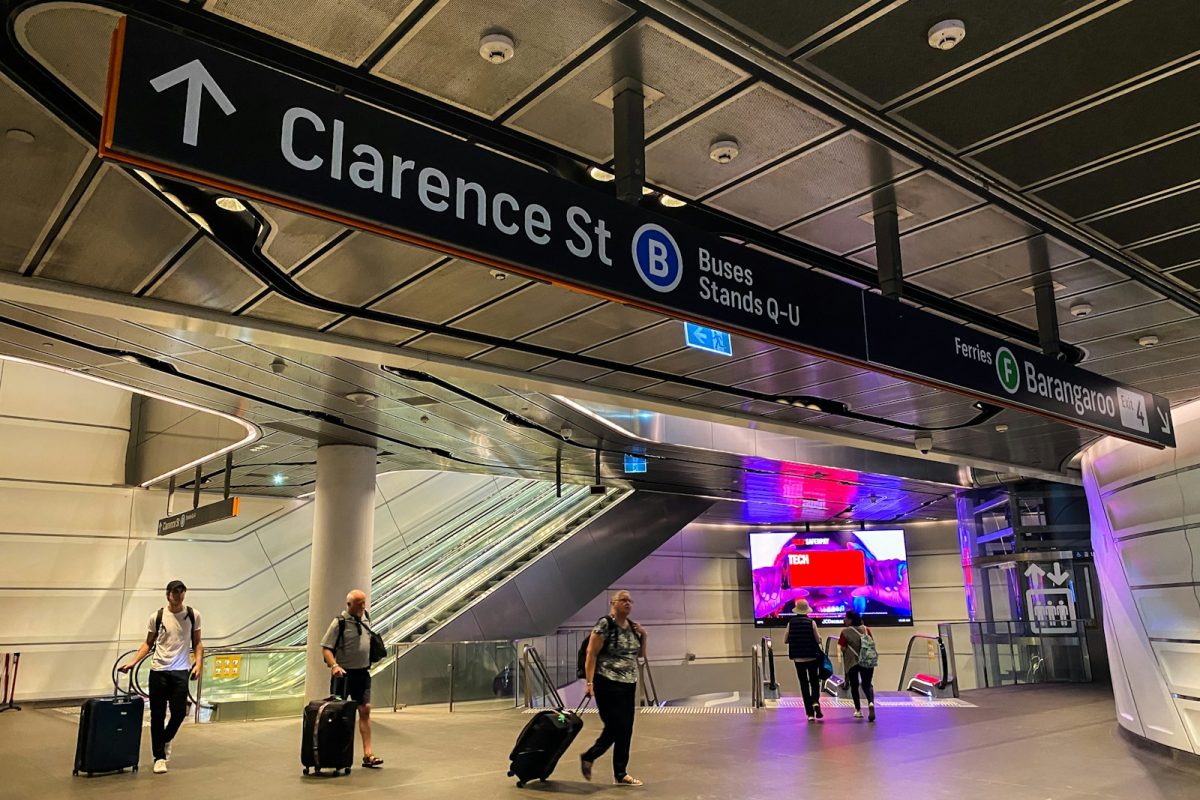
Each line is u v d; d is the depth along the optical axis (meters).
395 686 13.44
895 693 16.34
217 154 2.65
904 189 4.88
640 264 3.77
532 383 7.61
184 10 3.37
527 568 17.20
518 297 5.85
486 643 14.47
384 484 20.38
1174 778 7.58
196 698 12.22
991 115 4.05
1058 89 3.83
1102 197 4.94
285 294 5.84
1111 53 3.55
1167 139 4.27
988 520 19.61
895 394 8.56
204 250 5.27
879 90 3.86
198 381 9.84
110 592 16.48
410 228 3.02
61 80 3.75
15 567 15.66
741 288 4.22
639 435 13.27
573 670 18.75
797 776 7.70
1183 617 8.58
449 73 3.79
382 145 3.02
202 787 7.37
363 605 8.66
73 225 4.97
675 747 9.44
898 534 25.94
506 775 7.86
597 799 6.79
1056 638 17.98
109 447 16.84
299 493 18.91
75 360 9.02
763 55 3.61
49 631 15.76
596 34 3.51
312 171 2.83
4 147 4.20
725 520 25.98
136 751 8.26
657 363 7.34
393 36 3.53
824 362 7.34
